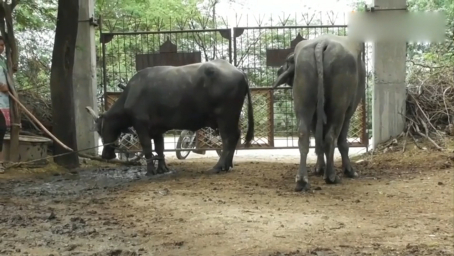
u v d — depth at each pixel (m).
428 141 12.55
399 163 11.36
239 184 9.30
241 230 6.16
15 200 8.38
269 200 7.81
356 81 8.78
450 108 13.14
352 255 5.21
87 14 13.48
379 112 13.14
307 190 8.47
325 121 8.94
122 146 13.95
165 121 10.79
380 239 5.71
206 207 7.39
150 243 5.80
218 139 14.41
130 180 10.35
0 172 10.78
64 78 11.96
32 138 11.93
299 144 8.63
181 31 13.17
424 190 8.35
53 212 7.43
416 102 13.25
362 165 11.47
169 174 10.95
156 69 10.95
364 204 7.46
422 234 5.88
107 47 18.45
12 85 10.86
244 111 14.91
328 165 9.06
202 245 5.66
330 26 12.95
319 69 8.41
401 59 13.05
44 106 14.41
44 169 11.48
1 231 6.44
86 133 13.54
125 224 6.63
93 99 13.61
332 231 6.05
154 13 21.66
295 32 17.27
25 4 13.65
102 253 5.49
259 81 17.58
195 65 10.84
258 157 14.84
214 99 10.53
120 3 20.56
